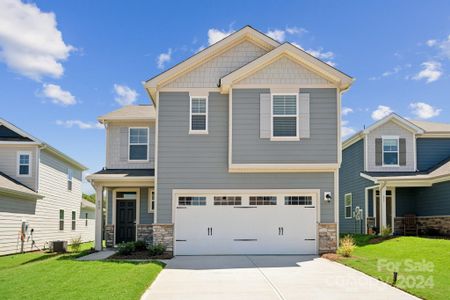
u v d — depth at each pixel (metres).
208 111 16.78
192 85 16.92
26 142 22.05
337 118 16.28
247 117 16.27
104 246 20.67
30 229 21.50
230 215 16.45
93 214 33.78
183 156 16.55
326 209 16.41
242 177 16.45
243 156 16.12
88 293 8.98
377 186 22.05
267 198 16.52
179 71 16.81
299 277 11.26
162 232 16.28
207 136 16.66
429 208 22.05
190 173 16.48
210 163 16.55
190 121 16.70
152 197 19.91
